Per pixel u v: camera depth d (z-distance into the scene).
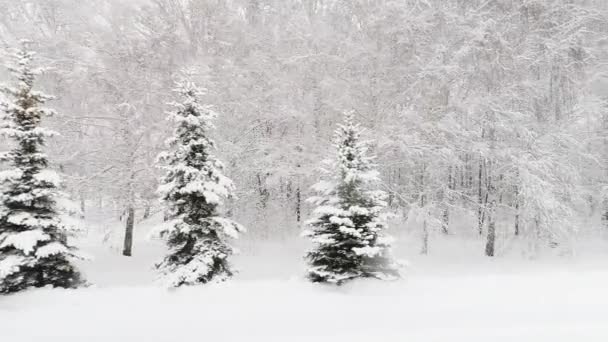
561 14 18.55
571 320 5.93
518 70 18.42
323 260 9.39
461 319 6.14
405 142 17.14
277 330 5.73
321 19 20.56
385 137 17.02
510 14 18.52
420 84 17.98
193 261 9.21
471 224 19.47
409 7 18.91
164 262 9.95
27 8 19.12
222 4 19.52
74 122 17.64
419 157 17.94
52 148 17.27
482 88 18.73
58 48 17.66
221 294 7.70
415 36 18.23
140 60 17.86
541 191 16.20
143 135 17.97
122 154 17.73
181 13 20.02
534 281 8.66
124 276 14.80
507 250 18.66
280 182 19.97
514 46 18.67
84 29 18.17
